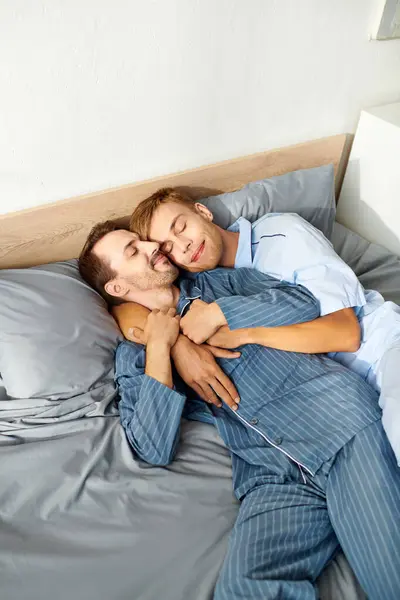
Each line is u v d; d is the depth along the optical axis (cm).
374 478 86
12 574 79
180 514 89
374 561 78
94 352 110
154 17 111
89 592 77
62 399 105
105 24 106
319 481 93
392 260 146
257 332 109
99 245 118
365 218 167
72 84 110
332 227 149
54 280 115
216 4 117
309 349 108
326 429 97
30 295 109
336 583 81
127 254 116
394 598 75
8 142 110
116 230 119
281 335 108
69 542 84
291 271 113
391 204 156
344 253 150
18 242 121
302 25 133
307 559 81
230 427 104
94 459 95
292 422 101
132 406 105
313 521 87
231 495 94
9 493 90
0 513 88
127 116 121
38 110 109
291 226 117
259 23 126
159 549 83
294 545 82
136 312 120
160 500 91
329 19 136
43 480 92
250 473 97
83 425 101
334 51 143
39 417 101
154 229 119
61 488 91
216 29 120
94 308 115
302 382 107
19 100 106
